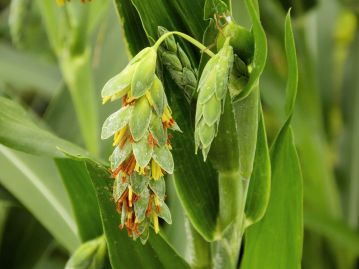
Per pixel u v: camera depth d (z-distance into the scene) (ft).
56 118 1.09
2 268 0.98
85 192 0.73
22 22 0.89
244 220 0.69
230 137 0.64
